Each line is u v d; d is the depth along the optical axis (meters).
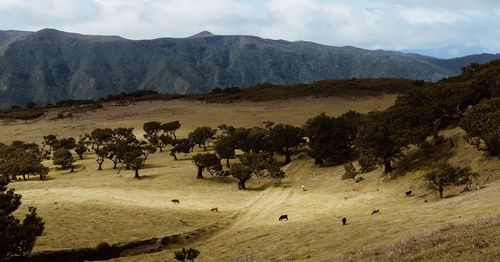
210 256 60.69
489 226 34.44
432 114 109.19
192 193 109.31
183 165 140.88
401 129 102.12
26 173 126.25
